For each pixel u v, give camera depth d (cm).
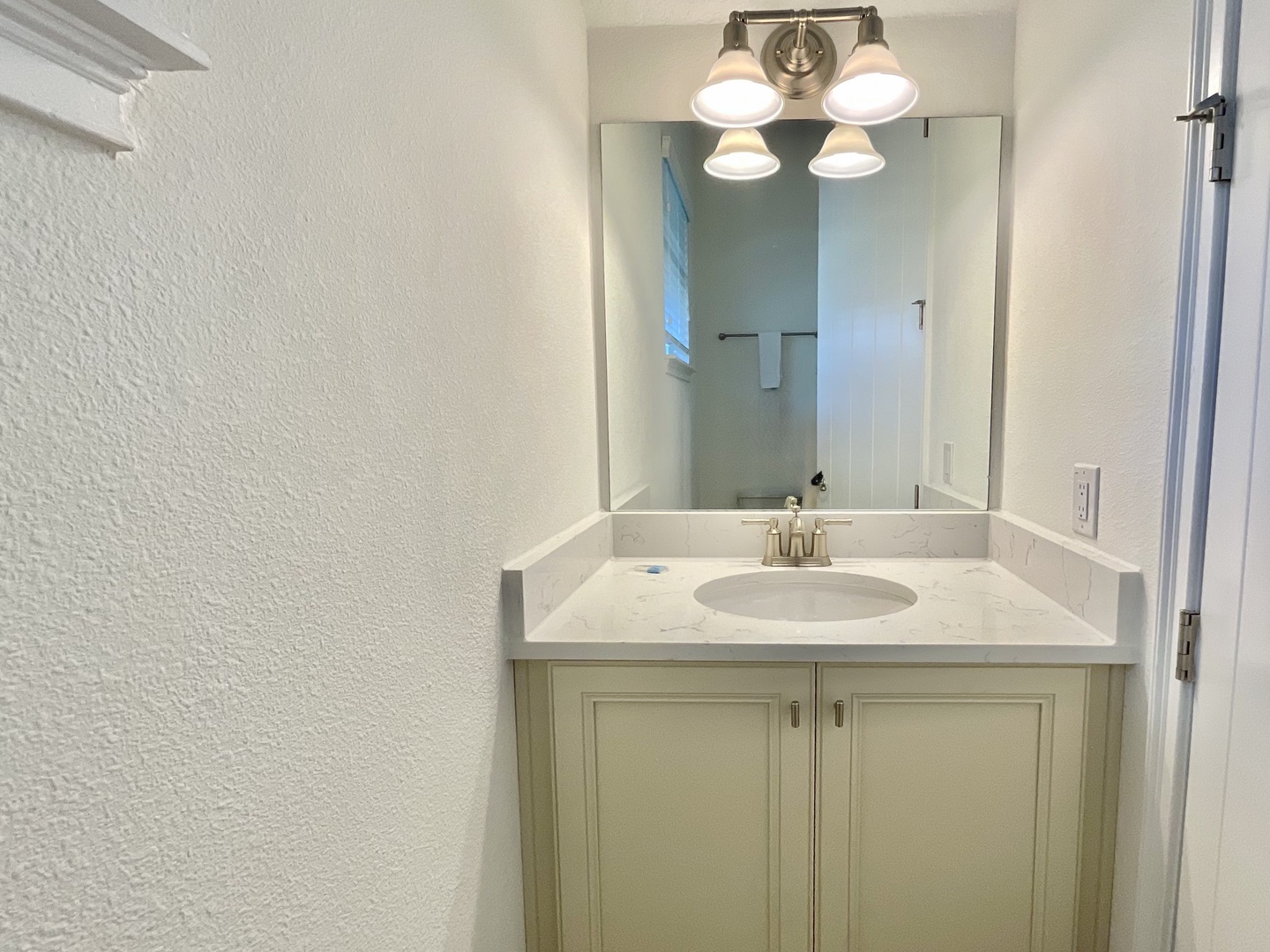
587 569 152
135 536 44
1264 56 80
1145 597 105
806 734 115
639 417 176
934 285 167
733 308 172
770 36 162
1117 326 112
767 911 119
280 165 57
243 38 53
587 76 169
